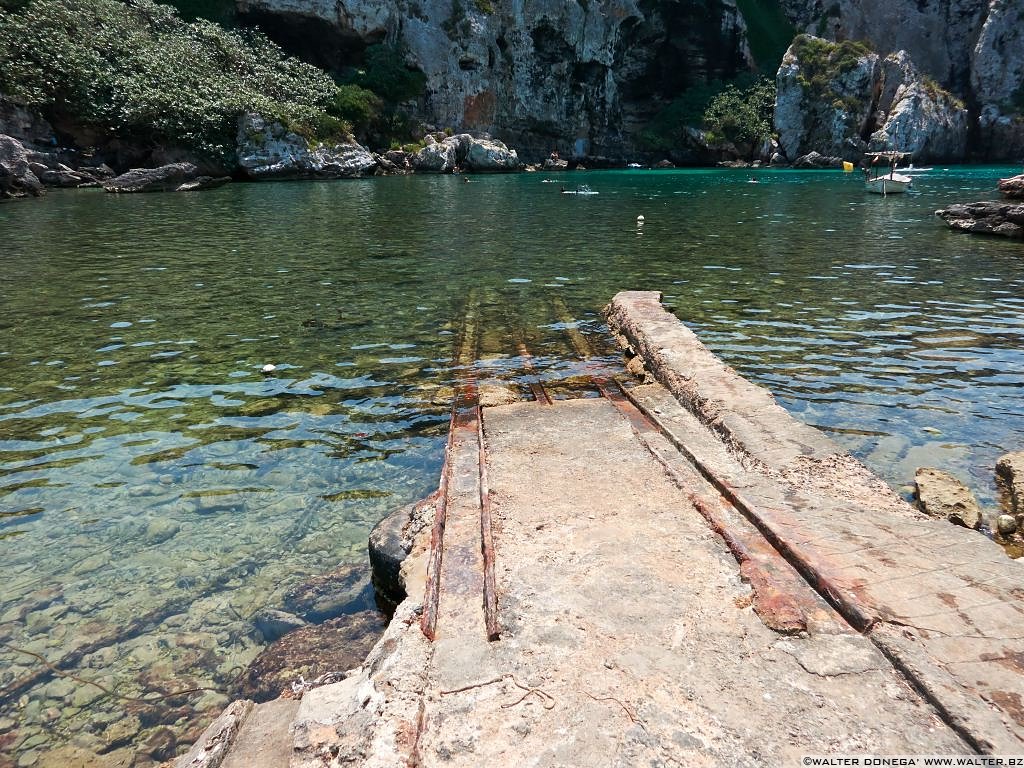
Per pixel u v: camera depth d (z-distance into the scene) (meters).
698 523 4.33
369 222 23.23
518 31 69.25
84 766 3.30
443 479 5.16
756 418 5.71
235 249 17.52
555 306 11.59
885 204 29.30
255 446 6.57
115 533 5.20
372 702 2.94
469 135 63.00
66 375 8.45
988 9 78.06
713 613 3.41
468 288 13.01
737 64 83.50
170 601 4.49
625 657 3.11
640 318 9.35
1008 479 5.54
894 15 85.25
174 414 7.30
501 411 6.72
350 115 54.69
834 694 2.85
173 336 10.03
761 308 11.30
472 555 4.04
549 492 4.84
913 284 12.97
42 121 37.81
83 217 24.02
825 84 72.25
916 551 3.74
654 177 55.31
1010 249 16.88
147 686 3.81
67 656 4.02
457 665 3.10
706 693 2.88
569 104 75.69
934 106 73.38
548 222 23.44
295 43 58.88
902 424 6.79
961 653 2.97
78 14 40.25
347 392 7.86
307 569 4.82
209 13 53.69
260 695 3.71
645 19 78.31
